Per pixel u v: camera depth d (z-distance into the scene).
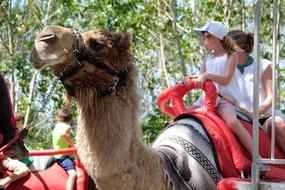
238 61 6.10
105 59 4.58
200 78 5.53
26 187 8.03
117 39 4.67
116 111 4.60
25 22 18.31
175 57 22.72
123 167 4.58
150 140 17.19
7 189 8.02
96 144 4.55
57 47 4.40
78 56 4.50
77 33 4.56
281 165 5.65
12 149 5.00
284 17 17.64
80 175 8.03
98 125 4.56
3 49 18.53
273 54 4.90
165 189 4.88
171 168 4.96
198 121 5.34
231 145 5.28
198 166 5.08
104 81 4.59
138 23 18.83
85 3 19.78
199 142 5.19
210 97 5.47
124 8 18.59
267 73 6.02
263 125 5.91
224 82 5.62
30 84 17.58
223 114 5.52
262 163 4.99
